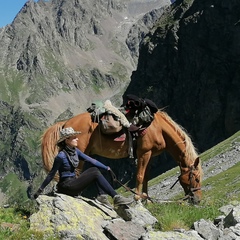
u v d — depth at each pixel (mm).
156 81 179000
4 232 9102
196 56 155750
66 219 9305
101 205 10828
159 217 11141
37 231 9109
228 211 12156
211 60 148375
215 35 147625
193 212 11586
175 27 172250
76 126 13406
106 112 13320
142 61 189125
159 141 14336
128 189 12211
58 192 10695
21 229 9297
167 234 9266
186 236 9312
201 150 146000
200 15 155875
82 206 10000
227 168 69875
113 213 10641
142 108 13906
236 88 137625
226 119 138750
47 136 13055
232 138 93562
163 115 14820
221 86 143750
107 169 10875
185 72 162500
